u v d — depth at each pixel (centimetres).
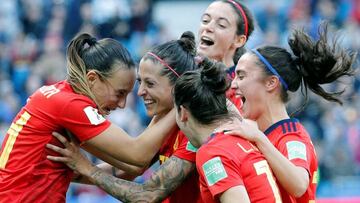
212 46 1695
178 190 1552
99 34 3894
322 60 1545
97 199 2952
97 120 1497
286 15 4172
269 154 1415
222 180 1352
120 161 1534
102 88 1521
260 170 1384
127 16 4072
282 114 1534
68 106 1491
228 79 1438
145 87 1516
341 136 3328
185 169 1491
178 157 1497
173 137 1569
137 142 1499
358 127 3381
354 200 2828
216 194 1355
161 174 1497
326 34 1559
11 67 3822
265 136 1434
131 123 3331
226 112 1426
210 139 1401
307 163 1459
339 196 3103
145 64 1508
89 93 1514
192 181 1536
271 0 4309
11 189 1495
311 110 3362
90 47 1531
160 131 1505
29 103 1532
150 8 4097
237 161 1372
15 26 4231
